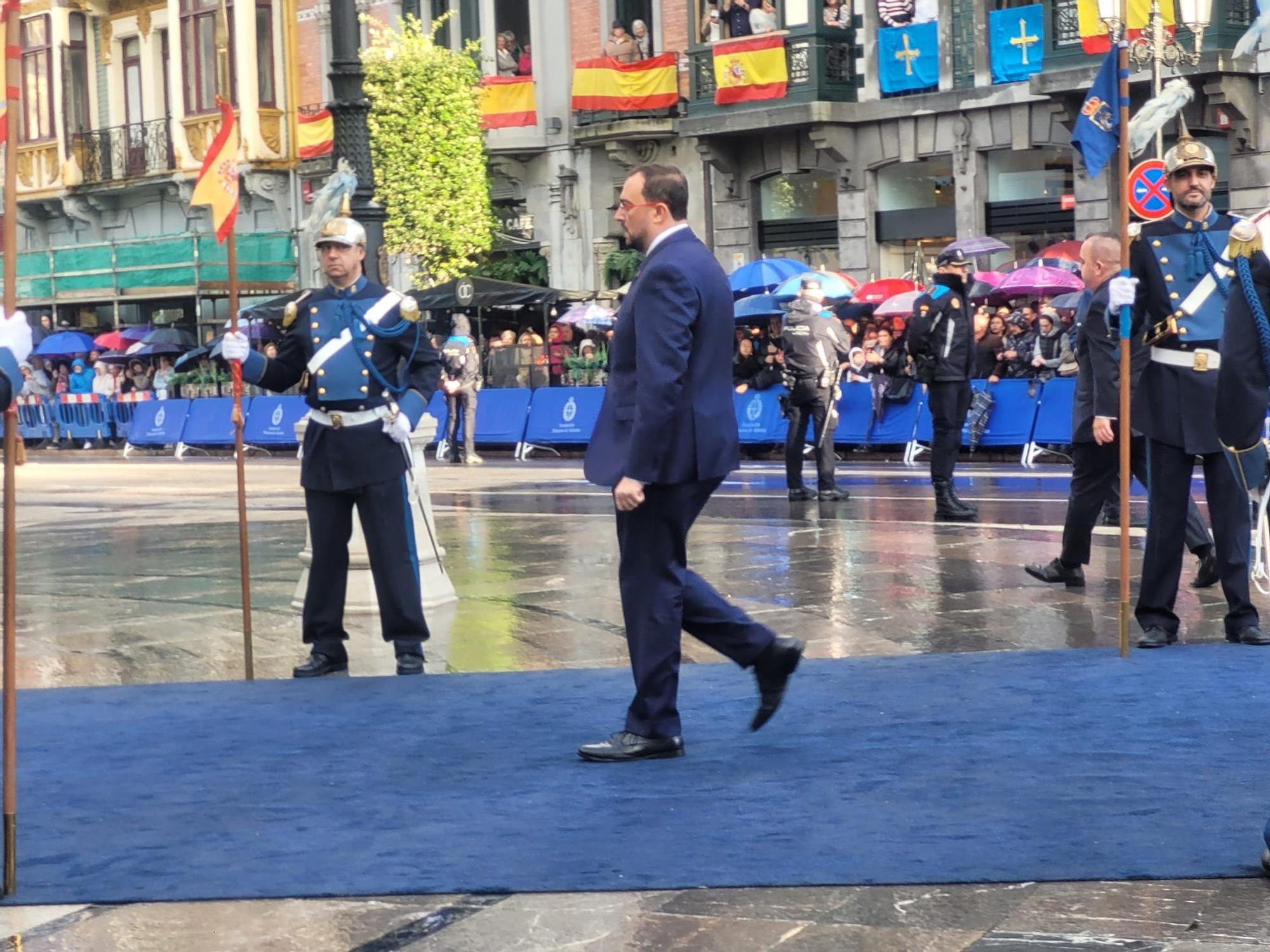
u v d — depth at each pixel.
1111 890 4.72
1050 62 26.97
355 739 6.95
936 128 29.12
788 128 30.56
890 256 30.25
